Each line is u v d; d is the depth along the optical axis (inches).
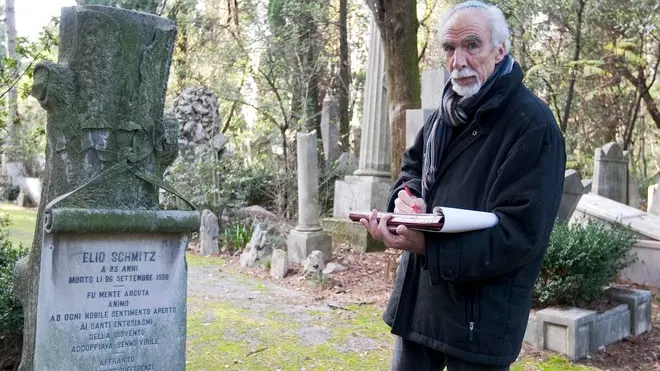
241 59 626.8
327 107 620.7
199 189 441.1
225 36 682.2
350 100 787.4
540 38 609.6
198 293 280.7
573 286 205.6
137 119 126.0
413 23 323.0
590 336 201.0
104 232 117.5
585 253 203.9
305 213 342.6
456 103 94.2
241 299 271.9
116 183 124.0
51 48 224.1
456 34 90.2
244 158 568.4
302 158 342.3
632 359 200.4
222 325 225.5
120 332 120.6
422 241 88.7
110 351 119.4
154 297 124.6
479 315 88.4
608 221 290.7
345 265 331.9
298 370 179.8
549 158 86.1
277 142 657.0
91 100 121.9
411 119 262.7
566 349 195.2
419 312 96.6
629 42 600.1
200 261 370.0
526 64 610.9
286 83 625.3
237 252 390.6
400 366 105.9
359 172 405.7
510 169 86.5
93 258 117.5
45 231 112.7
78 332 116.0
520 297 89.1
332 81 751.1
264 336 213.5
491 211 88.0
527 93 91.7
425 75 269.9
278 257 325.1
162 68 129.7
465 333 89.1
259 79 638.5
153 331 124.4
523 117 88.0
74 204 119.0
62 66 120.6
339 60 754.8
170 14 655.1
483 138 92.3
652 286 280.1
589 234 218.8
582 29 618.8
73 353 115.4
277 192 466.9
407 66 322.0
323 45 687.7
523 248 84.0
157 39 128.3
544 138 86.7
